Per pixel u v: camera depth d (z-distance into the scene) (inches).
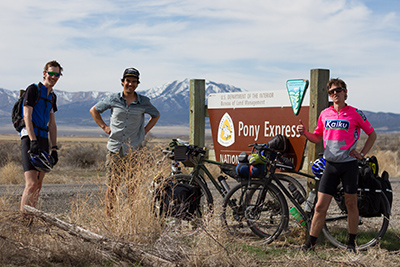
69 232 190.4
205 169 256.7
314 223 217.6
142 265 175.9
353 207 213.9
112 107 251.3
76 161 1013.8
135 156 237.6
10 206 241.4
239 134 279.6
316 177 225.8
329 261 189.8
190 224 246.4
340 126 209.2
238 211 238.8
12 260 171.5
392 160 875.4
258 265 181.5
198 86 294.2
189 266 170.2
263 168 231.5
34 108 229.6
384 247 231.6
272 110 261.6
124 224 210.2
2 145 1047.6
